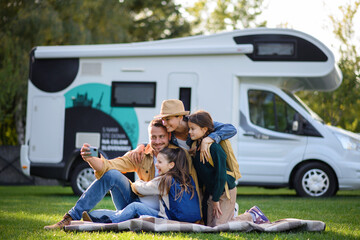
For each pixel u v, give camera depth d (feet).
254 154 34.17
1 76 57.47
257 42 34.04
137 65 34.78
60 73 35.55
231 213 16.89
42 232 15.90
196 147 16.56
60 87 35.47
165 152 16.40
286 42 33.86
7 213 22.71
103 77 35.04
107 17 68.18
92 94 35.06
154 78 34.55
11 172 54.75
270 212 23.68
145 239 14.24
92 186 16.65
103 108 34.86
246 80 34.81
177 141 17.12
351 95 51.65
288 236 15.37
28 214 22.36
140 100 34.58
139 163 17.30
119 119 34.63
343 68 51.83
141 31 96.68
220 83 34.01
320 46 33.65
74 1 62.54
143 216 16.26
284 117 34.68
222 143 16.62
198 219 16.74
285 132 34.40
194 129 16.22
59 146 35.01
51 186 53.98
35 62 35.96
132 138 34.37
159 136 16.80
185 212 16.39
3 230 17.03
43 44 60.29
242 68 34.04
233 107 33.78
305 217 21.79
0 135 64.34
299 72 33.65
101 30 67.62
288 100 34.63
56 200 31.37
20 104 61.21
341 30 52.65
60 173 34.81
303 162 34.55
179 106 16.83
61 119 35.24
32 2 61.36
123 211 16.58
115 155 34.50
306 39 33.76
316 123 34.30
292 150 34.14
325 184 34.19
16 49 58.90
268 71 33.81
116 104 34.73
